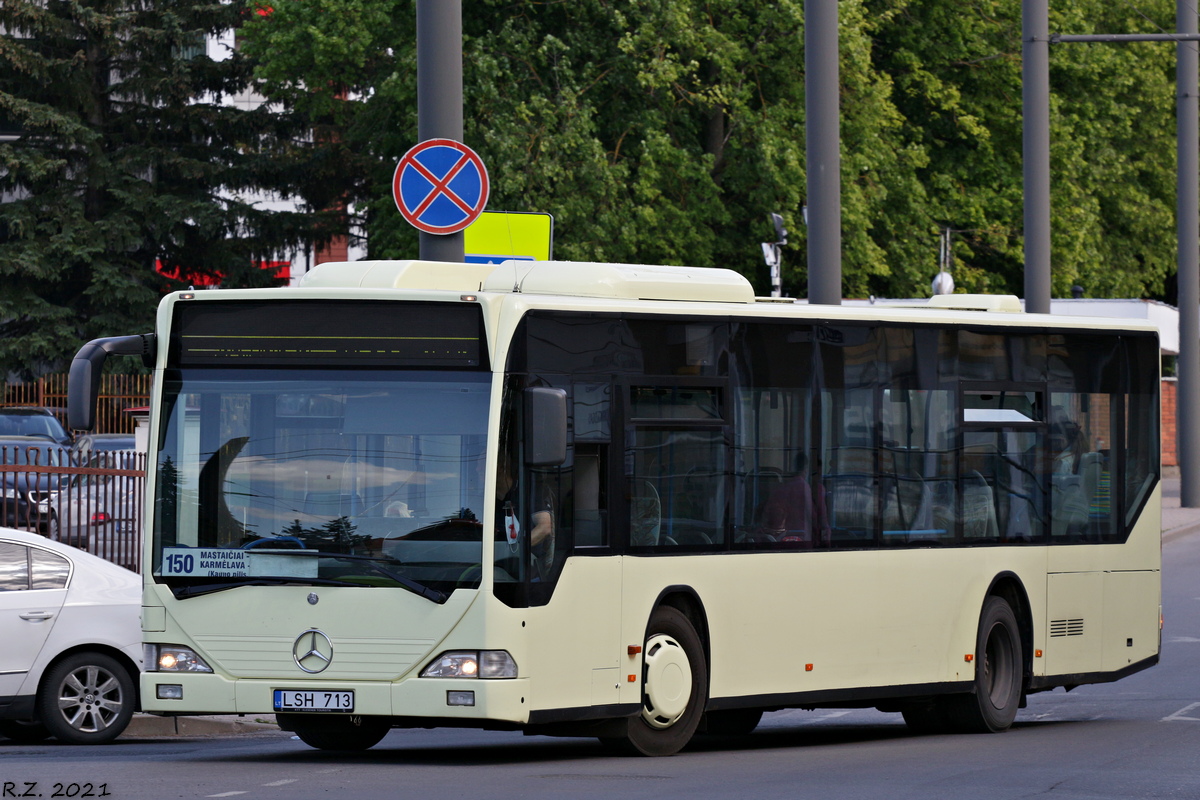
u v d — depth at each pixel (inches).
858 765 1279.5
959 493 1610.5
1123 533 1786.4
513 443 1228.5
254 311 1254.9
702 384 1379.2
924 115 5615.2
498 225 1790.1
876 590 1512.1
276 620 1218.0
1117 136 6530.5
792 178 4633.4
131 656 1590.8
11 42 5196.9
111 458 2102.6
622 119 4635.8
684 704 1341.0
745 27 4685.0
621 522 1301.7
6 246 5221.5
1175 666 2241.6
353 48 4520.2
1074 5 5664.4
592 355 1295.5
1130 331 1802.4
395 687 1200.2
